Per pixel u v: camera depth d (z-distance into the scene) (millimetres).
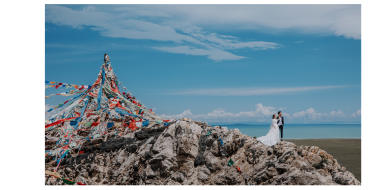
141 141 18234
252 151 15055
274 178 13758
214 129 16719
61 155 18172
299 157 13828
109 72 19547
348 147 24578
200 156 15867
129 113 19250
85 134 20078
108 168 17609
